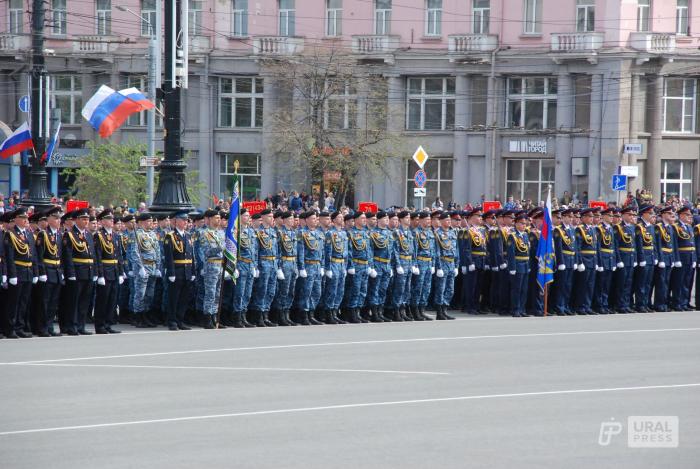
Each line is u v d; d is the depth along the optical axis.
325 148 82.69
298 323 38.25
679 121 86.62
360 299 39.16
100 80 94.31
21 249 32.78
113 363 27.09
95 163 71.62
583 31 83.88
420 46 88.75
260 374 25.50
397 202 89.38
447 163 89.62
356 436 18.84
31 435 18.80
